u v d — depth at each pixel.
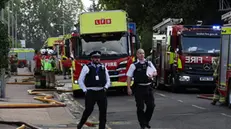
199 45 32.81
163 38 36.81
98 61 15.61
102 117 15.67
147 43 63.09
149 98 16.38
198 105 24.42
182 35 32.94
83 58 30.09
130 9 60.06
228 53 23.78
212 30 33.00
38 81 36.25
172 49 33.62
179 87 33.56
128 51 30.25
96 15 30.09
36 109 22.64
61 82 47.12
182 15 51.25
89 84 15.46
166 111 21.91
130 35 30.41
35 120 19.02
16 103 24.31
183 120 18.91
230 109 22.62
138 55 16.42
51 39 75.31
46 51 36.56
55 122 18.70
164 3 53.47
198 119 19.12
